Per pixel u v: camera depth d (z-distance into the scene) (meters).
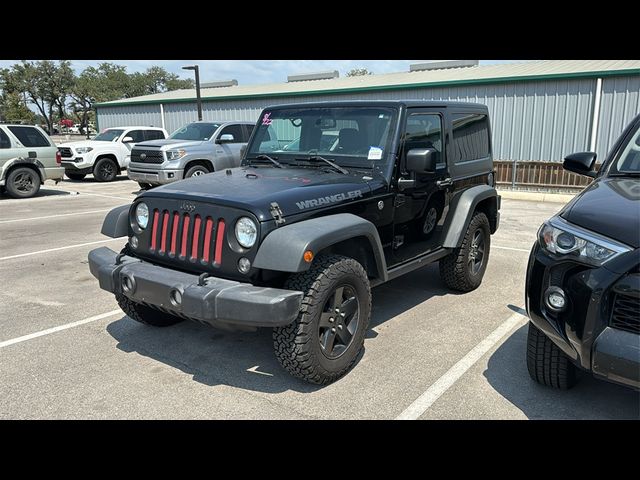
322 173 4.25
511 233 8.91
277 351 3.38
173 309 3.32
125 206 4.16
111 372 3.79
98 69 83.31
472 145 5.53
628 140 3.91
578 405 3.31
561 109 15.05
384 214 4.17
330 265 3.42
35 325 4.72
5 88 79.56
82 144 17.58
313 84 23.42
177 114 24.38
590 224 2.86
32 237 8.62
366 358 3.99
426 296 5.48
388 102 4.36
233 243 3.32
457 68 22.27
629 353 2.53
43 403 3.37
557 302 2.88
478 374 3.73
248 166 4.79
